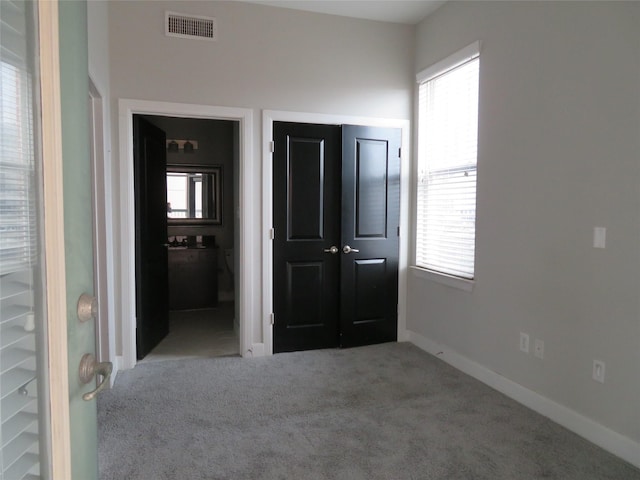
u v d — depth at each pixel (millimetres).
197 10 3463
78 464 989
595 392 2303
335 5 3621
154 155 3904
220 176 5875
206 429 2445
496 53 2973
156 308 3998
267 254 3707
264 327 3732
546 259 2600
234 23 3553
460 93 3436
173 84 3432
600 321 2271
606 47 2213
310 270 3854
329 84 3805
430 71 3721
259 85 3629
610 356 2219
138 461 2123
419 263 4012
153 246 3893
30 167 837
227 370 3371
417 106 3992
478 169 3160
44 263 846
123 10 3314
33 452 846
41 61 836
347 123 3844
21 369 831
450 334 3523
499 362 2994
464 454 2201
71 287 953
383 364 3508
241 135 3629
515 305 2846
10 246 810
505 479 1997
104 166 3021
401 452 2217
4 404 788
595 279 2295
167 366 3459
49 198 846
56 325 856
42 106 839
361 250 3943
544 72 2592
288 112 3699
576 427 2408
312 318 3883
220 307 5629
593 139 2293
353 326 3951
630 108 2100
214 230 5902
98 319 3037
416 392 2965
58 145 866
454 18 3438
